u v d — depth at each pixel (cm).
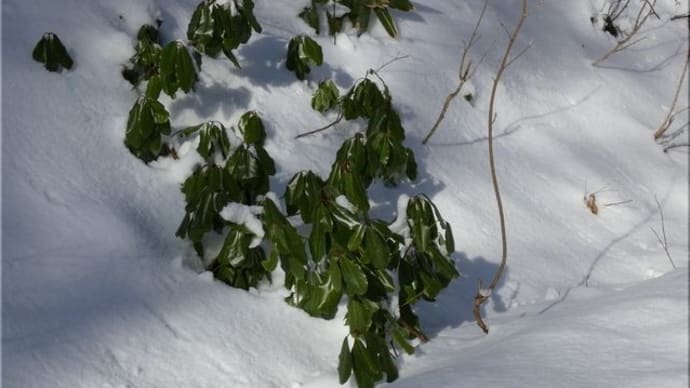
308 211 224
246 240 225
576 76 454
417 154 338
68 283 212
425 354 232
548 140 397
